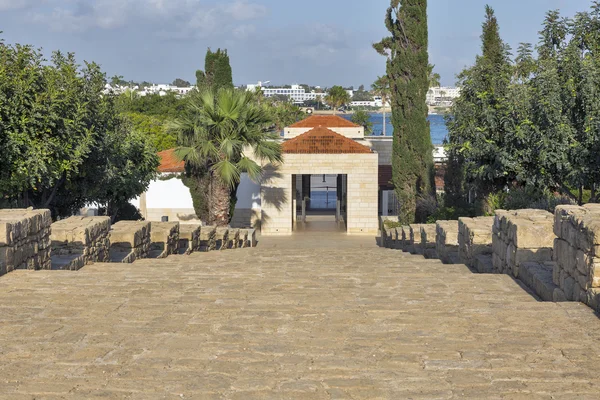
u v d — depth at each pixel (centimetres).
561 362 523
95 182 2516
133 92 7438
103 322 651
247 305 723
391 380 486
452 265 1191
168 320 658
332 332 612
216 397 455
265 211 4006
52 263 1070
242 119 3164
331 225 4472
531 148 1745
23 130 1916
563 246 780
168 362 528
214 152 3172
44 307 711
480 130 1844
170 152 4700
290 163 3988
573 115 1717
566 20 1817
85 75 2302
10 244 910
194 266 1163
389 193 4594
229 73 4353
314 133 4162
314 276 944
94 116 2331
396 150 3519
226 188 3344
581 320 644
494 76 1922
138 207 4128
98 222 1231
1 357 541
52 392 464
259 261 1393
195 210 3925
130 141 3181
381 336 598
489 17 2770
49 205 2602
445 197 3133
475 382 480
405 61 3462
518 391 462
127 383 482
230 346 570
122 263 1180
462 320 651
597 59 1680
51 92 2003
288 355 545
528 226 926
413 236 1945
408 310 697
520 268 918
